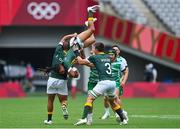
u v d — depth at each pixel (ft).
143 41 337.93
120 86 165.99
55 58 147.95
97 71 151.12
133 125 146.82
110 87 144.77
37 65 392.47
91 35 148.46
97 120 167.32
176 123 153.38
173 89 313.12
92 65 145.89
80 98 298.97
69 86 356.79
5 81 375.04
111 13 343.67
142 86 311.88
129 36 336.90
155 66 353.51
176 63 341.00
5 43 337.11
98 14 332.19
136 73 349.20
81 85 343.87
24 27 337.72
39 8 328.29
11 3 327.88
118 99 159.22
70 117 178.09
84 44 147.84
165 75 354.54
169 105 244.22
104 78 144.66
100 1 345.92
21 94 311.47
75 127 140.56
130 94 311.27
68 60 146.72
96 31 332.80
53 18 328.08
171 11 354.74
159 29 349.20
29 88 362.94
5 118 173.06
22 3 327.88
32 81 365.81
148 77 336.29
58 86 148.66
